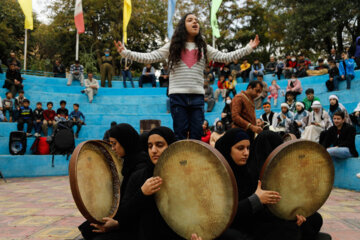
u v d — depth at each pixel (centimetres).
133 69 2700
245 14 2600
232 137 234
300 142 205
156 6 2653
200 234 196
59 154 987
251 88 403
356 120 810
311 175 215
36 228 346
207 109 1292
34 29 2605
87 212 220
